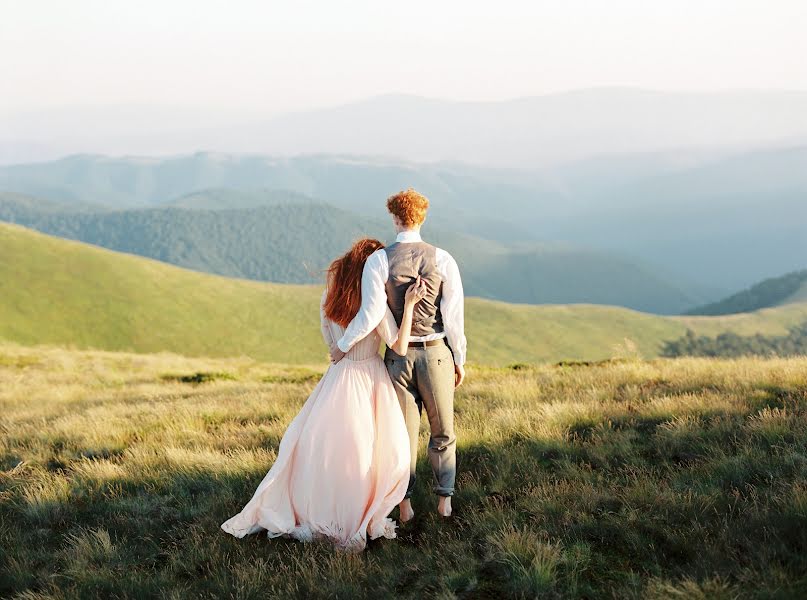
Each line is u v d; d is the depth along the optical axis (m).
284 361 118.12
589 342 159.00
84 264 129.38
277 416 8.29
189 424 7.98
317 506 4.17
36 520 5.02
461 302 4.10
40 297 116.50
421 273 4.02
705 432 5.31
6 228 134.75
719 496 3.97
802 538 3.26
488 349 144.38
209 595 3.59
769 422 5.20
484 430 6.05
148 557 4.23
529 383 8.96
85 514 5.11
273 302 139.25
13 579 3.95
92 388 16.72
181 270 144.25
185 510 4.84
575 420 6.30
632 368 10.04
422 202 4.12
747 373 7.88
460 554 3.71
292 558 3.87
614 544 3.68
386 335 4.06
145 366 26.86
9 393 15.48
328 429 4.18
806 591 2.84
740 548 3.36
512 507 4.37
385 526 4.14
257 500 4.24
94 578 3.83
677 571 3.25
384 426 4.19
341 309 4.17
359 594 3.45
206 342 119.62
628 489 4.21
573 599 3.13
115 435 7.63
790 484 3.92
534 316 167.25
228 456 6.09
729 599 2.84
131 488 5.59
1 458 7.18
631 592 3.03
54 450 7.46
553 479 4.77
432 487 4.87
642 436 5.62
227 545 4.18
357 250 4.22
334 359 4.30
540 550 3.40
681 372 8.93
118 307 120.75
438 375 4.11
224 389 13.39
